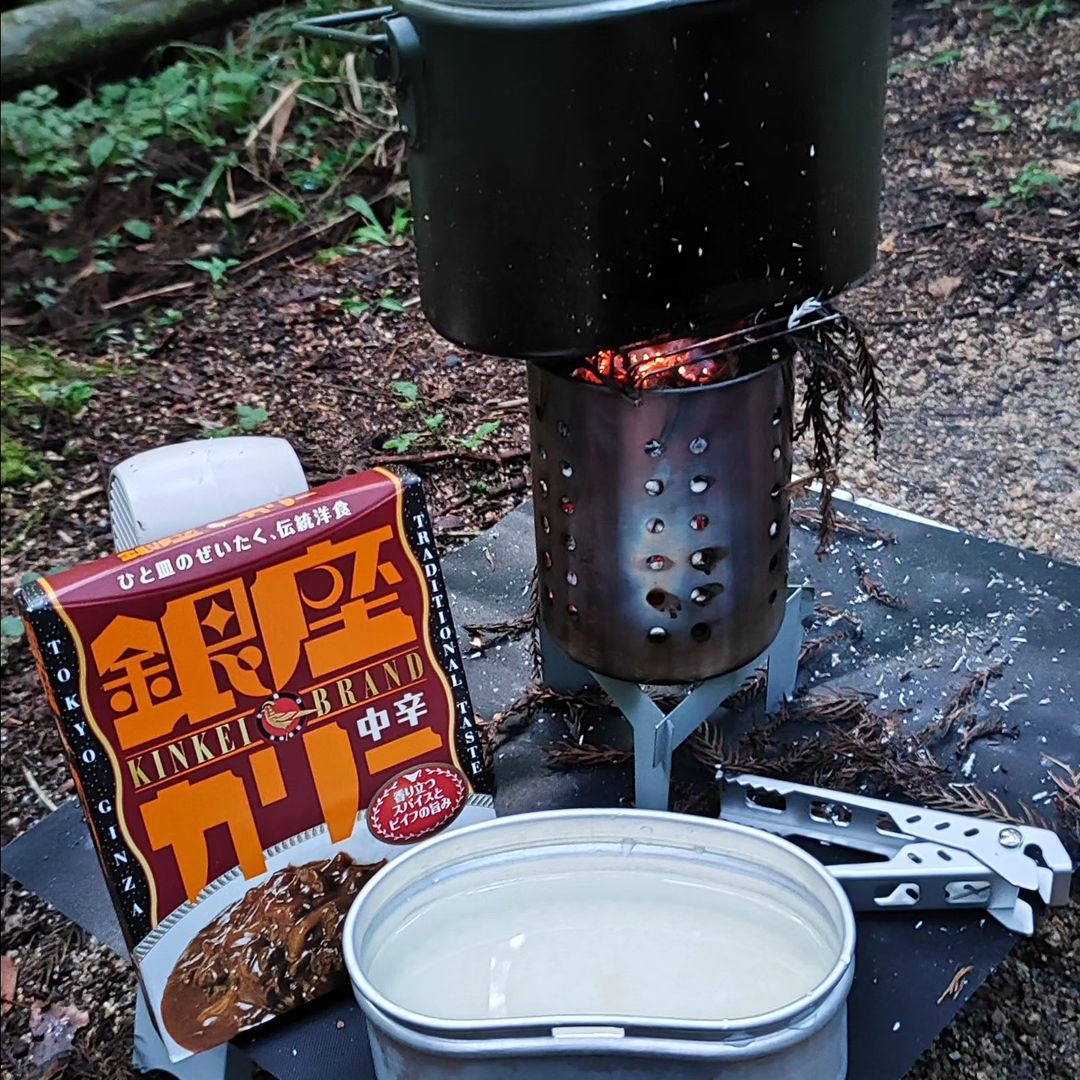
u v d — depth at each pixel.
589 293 0.94
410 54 0.91
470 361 2.52
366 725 1.10
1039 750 1.32
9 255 2.99
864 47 0.94
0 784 1.78
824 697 1.38
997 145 2.92
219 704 1.03
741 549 1.10
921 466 2.07
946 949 1.12
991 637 1.47
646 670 1.15
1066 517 1.94
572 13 0.84
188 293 2.85
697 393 1.01
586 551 1.11
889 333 2.39
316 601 1.05
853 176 0.99
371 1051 1.04
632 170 0.90
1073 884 1.37
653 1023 0.88
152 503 1.08
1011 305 2.43
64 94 3.68
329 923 1.11
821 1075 0.93
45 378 2.56
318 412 2.41
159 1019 1.07
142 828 1.02
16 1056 1.44
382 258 2.89
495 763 1.35
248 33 3.66
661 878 1.11
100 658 0.97
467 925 1.10
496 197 0.93
